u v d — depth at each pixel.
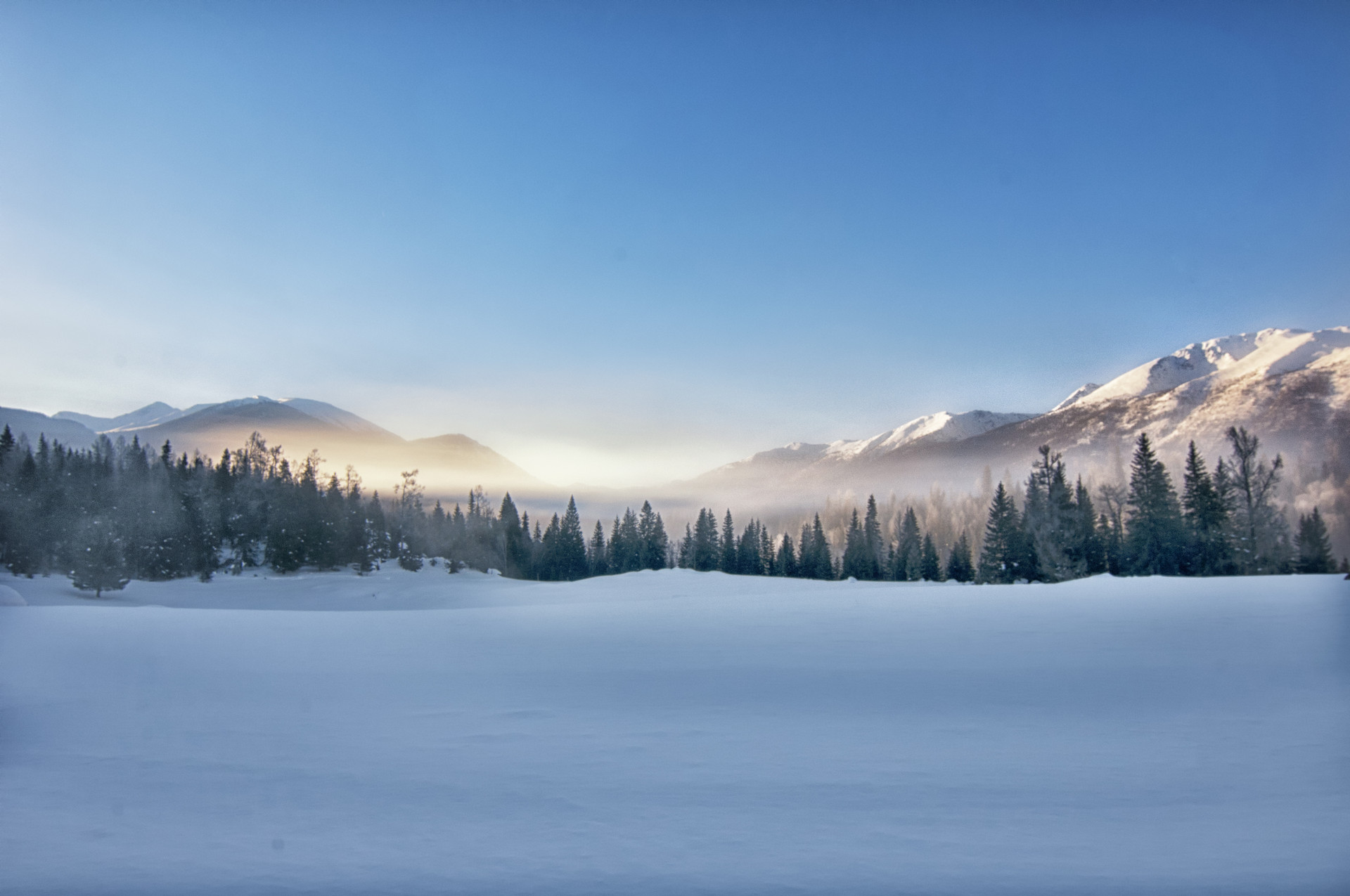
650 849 4.34
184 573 69.06
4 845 4.56
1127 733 6.58
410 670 10.92
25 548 62.41
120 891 3.88
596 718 7.61
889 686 8.87
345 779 5.78
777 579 47.81
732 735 6.83
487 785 5.56
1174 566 48.12
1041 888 3.75
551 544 99.69
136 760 6.38
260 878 4.04
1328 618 13.51
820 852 4.25
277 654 12.92
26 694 9.36
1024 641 12.01
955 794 5.18
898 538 98.12
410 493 96.81
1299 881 3.76
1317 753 5.86
